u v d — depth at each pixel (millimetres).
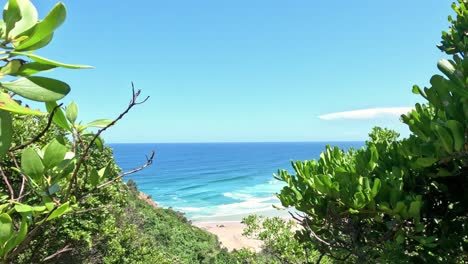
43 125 6625
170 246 39406
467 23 3982
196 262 39531
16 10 991
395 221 2971
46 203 1267
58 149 1312
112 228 10672
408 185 3396
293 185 3775
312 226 3840
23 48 1030
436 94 2781
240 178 137875
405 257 3109
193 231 48188
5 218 1109
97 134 1424
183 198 98312
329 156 3877
